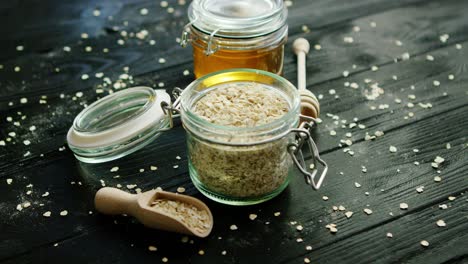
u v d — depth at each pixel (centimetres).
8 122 77
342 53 87
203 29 74
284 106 66
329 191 68
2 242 65
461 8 94
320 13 94
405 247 63
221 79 69
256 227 65
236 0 75
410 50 87
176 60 86
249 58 75
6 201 69
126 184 70
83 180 70
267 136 62
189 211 65
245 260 63
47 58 86
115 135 70
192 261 63
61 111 79
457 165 71
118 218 67
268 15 73
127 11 95
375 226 65
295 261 62
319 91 80
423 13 93
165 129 71
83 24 92
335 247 63
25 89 82
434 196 68
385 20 92
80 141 71
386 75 83
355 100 79
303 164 65
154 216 63
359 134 75
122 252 64
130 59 86
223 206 67
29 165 72
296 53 84
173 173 71
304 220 66
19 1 96
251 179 64
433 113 77
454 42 88
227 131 62
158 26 92
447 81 82
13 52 87
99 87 82
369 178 70
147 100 74
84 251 64
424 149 73
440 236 64
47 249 64
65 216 67
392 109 78
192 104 67
